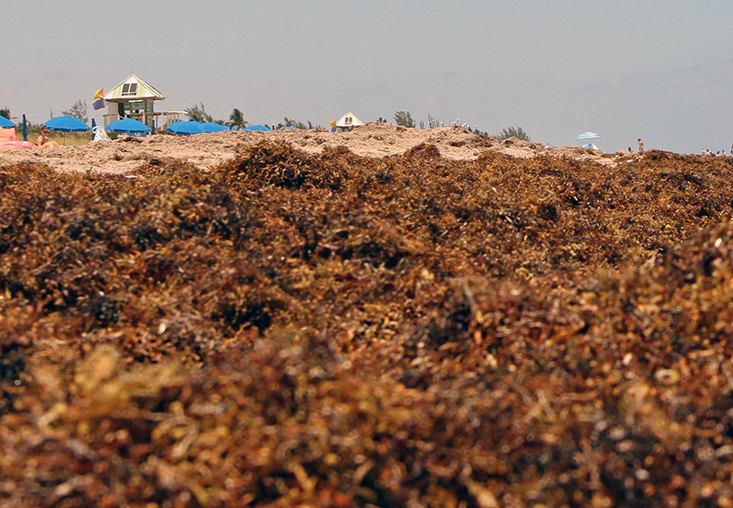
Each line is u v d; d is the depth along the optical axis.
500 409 14.46
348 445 13.13
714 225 39.50
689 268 20.06
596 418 13.91
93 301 21.05
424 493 13.34
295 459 13.08
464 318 19.16
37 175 38.56
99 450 12.56
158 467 12.41
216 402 13.87
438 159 55.47
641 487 13.32
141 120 193.88
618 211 40.84
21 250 24.34
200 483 12.52
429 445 13.56
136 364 18.94
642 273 19.89
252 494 12.77
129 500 12.30
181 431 13.12
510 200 34.72
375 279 23.44
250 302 21.94
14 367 17.17
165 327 20.20
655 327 18.06
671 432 13.95
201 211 27.50
